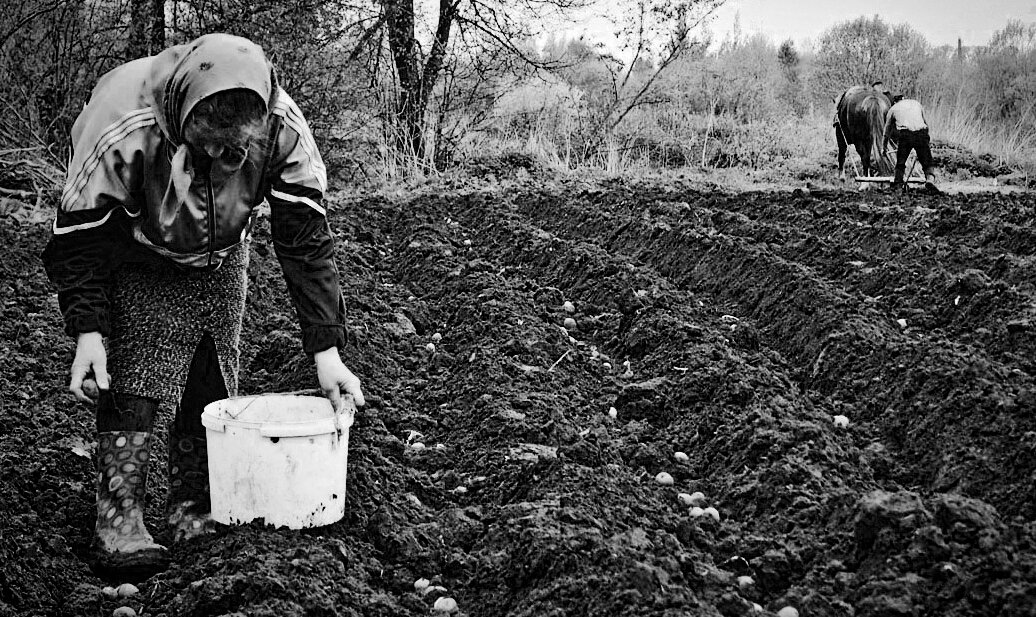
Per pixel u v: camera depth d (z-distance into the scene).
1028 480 3.93
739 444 4.62
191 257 3.52
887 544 3.46
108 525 3.62
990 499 4.00
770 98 20.03
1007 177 13.26
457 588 3.62
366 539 3.85
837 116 12.02
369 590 3.50
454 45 13.69
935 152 15.09
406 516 4.02
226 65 3.07
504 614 3.44
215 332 3.73
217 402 3.82
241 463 3.70
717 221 8.65
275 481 3.70
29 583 3.39
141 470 3.64
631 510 4.02
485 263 7.71
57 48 10.25
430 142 13.48
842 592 3.40
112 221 3.44
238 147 3.10
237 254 3.74
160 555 3.61
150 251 3.54
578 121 15.40
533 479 4.27
